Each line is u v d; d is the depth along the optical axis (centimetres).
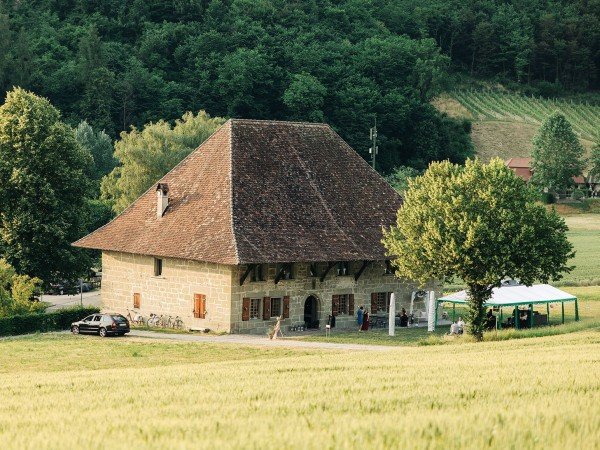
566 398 3153
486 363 4984
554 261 7900
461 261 7694
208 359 7275
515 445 2367
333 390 3784
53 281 11325
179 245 9231
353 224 9694
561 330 8294
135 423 2905
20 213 10856
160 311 9531
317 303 9475
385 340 8550
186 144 15175
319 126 10281
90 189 11550
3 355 7525
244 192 9375
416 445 2367
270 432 2575
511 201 7881
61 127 11231
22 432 2820
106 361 7219
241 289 8938
